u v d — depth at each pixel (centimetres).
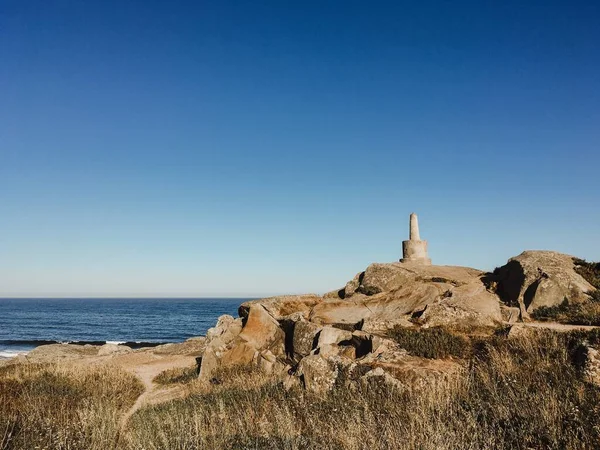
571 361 1194
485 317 1731
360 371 1352
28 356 3400
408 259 2559
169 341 7094
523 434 845
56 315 13988
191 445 1029
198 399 1514
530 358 1262
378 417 1013
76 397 1716
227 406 1354
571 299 1808
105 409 1397
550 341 1343
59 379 2002
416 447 852
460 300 1838
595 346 1196
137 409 1600
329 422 1070
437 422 915
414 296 1994
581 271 2080
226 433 1080
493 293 2022
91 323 10750
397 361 1374
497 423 902
